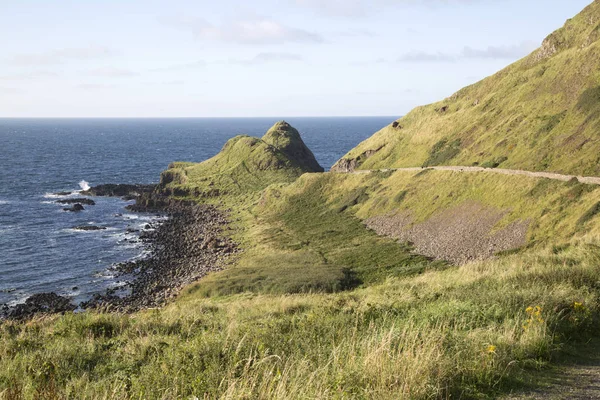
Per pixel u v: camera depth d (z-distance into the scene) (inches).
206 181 6230.3
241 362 324.5
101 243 3506.4
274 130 7775.6
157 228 4128.9
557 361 337.1
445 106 5359.3
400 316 479.8
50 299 2301.9
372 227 3545.8
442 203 3319.4
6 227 3841.0
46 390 299.1
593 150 2832.2
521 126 3742.6
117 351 456.1
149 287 2564.0
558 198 2519.7
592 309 444.8
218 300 1801.2
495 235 2610.7
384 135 5821.9
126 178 7130.9
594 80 3526.1
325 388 266.1
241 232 4020.7
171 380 309.1
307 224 4015.8
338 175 4884.4
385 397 256.2
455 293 565.0
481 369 301.3
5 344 511.8
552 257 806.5
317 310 592.4
